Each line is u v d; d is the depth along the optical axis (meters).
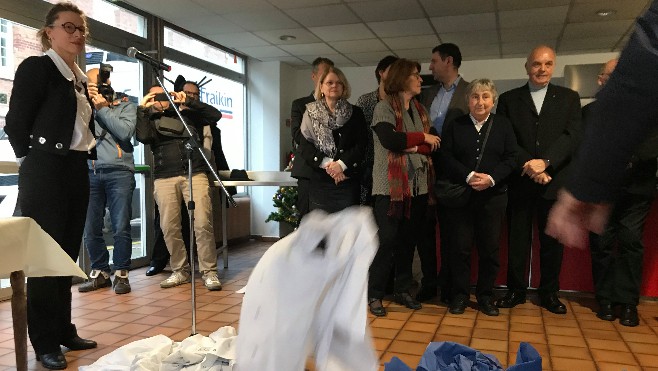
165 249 4.56
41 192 2.26
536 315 3.25
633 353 2.59
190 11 5.10
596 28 5.72
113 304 3.52
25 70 2.22
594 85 6.22
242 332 0.77
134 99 5.14
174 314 3.26
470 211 3.23
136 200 5.15
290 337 0.73
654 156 2.95
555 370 2.36
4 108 3.72
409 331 2.90
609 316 3.16
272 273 0.77
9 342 2.74
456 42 6.38
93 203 3.92
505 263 3.87
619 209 3.15
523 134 3.30
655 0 0.65
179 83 4.44
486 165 3.11
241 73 7.19
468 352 1.55
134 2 4.80
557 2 4.84
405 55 7.05
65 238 2.42
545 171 3.21
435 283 3.65
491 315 3.23
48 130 2.26
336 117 3.20
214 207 5.90
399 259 3.43
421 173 3.19
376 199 3.22
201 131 4.20
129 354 1.77
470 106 3.19
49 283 2.35
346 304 0.75
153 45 5.29
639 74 0.63
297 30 5.79
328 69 3.21
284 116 7.39
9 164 3.54
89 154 2.53
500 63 7.39
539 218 3.36
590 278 3.75
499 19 5.39
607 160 0.68
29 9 3.88
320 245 0.76
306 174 3.33
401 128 3.13
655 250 3.62
